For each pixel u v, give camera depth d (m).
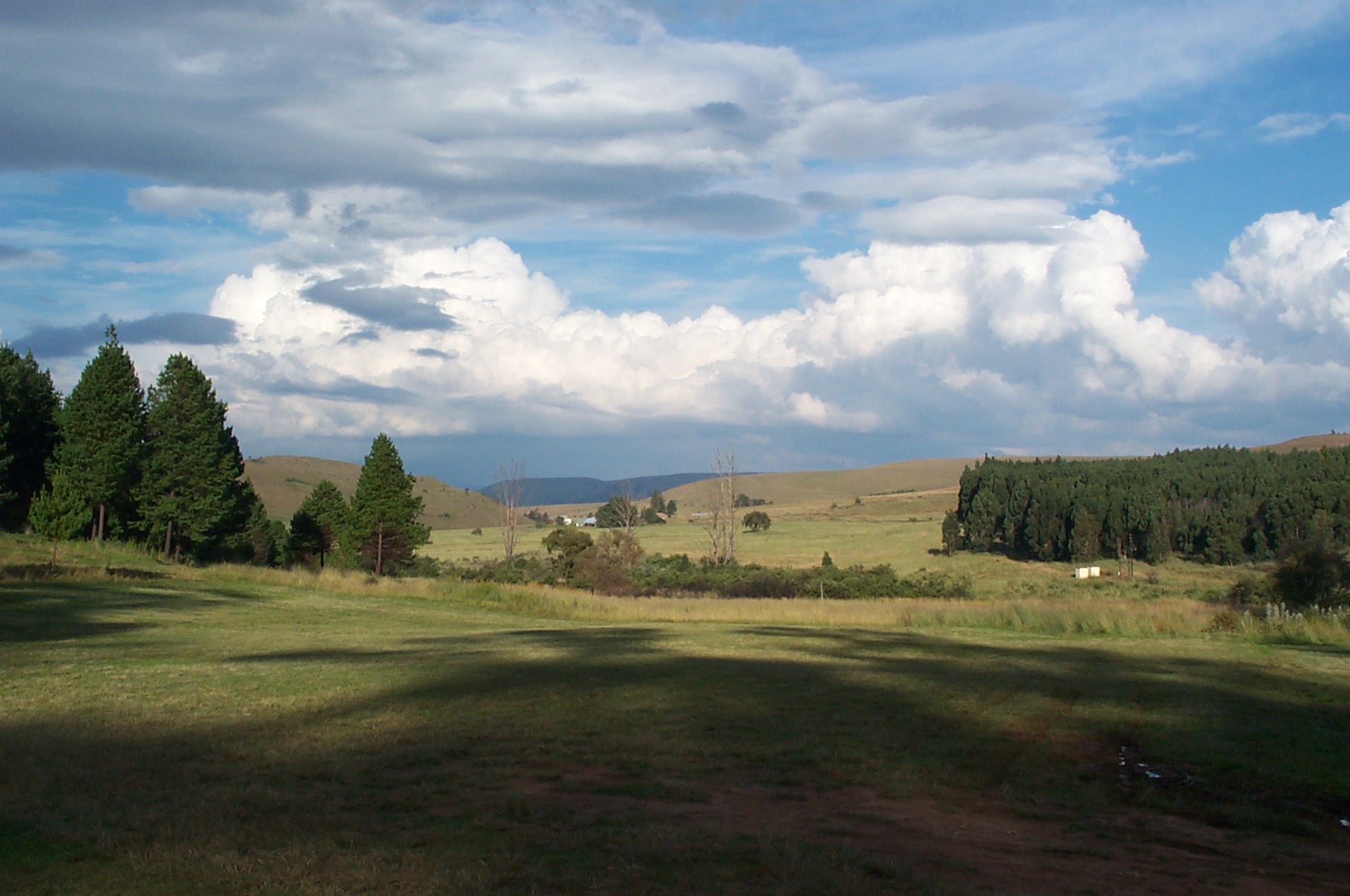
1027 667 17.86
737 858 6.62
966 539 94.12
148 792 7.89
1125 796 9.30
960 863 6.93
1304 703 14.02
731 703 13.09
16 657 15.49
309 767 9.02
